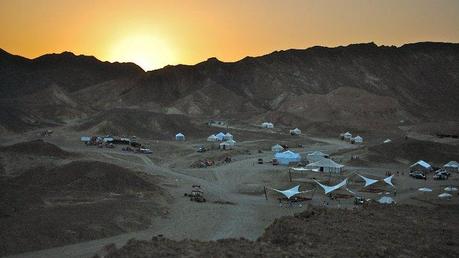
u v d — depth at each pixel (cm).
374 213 4797
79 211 5978
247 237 5441
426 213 5062
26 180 7506
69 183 7431
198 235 5522
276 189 8288
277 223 4041
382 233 3816
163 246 3081
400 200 7606
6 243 4759
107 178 7662
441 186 8888
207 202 7469
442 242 3697
